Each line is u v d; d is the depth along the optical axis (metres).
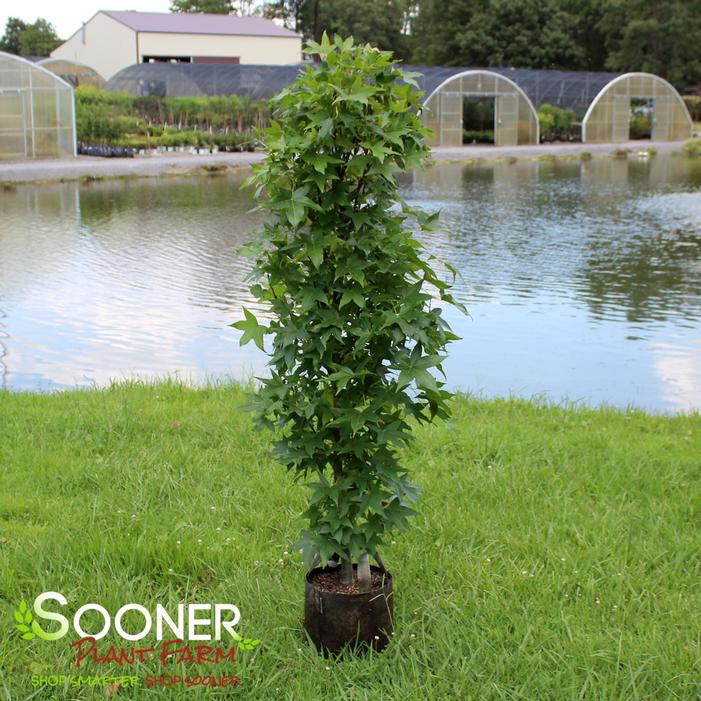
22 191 24.78
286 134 3.11
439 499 4.73
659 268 13.94
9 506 4.52
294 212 3.00
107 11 54.34
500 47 58.16
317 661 3.26
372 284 3.24
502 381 8.23
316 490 3.22
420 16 65.94
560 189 25.77
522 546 4.16
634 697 3.04
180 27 53.41
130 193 24.56
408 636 3.39
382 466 3.25
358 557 3.27
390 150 3.12
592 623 3.51
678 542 4.21
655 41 56.84
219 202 22.56
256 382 7.53
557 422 6.34
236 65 40.88
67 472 5.04
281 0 71.81
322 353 3.13
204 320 10.50
